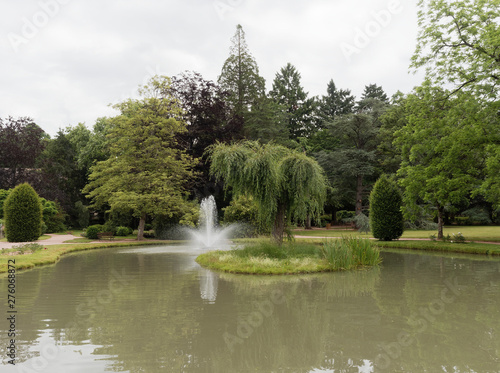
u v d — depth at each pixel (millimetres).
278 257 14227
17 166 37781
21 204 24453
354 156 37188
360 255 13922
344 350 5273
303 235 30141
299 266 12727
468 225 42219
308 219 40656
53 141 45625
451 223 43344
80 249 20797
